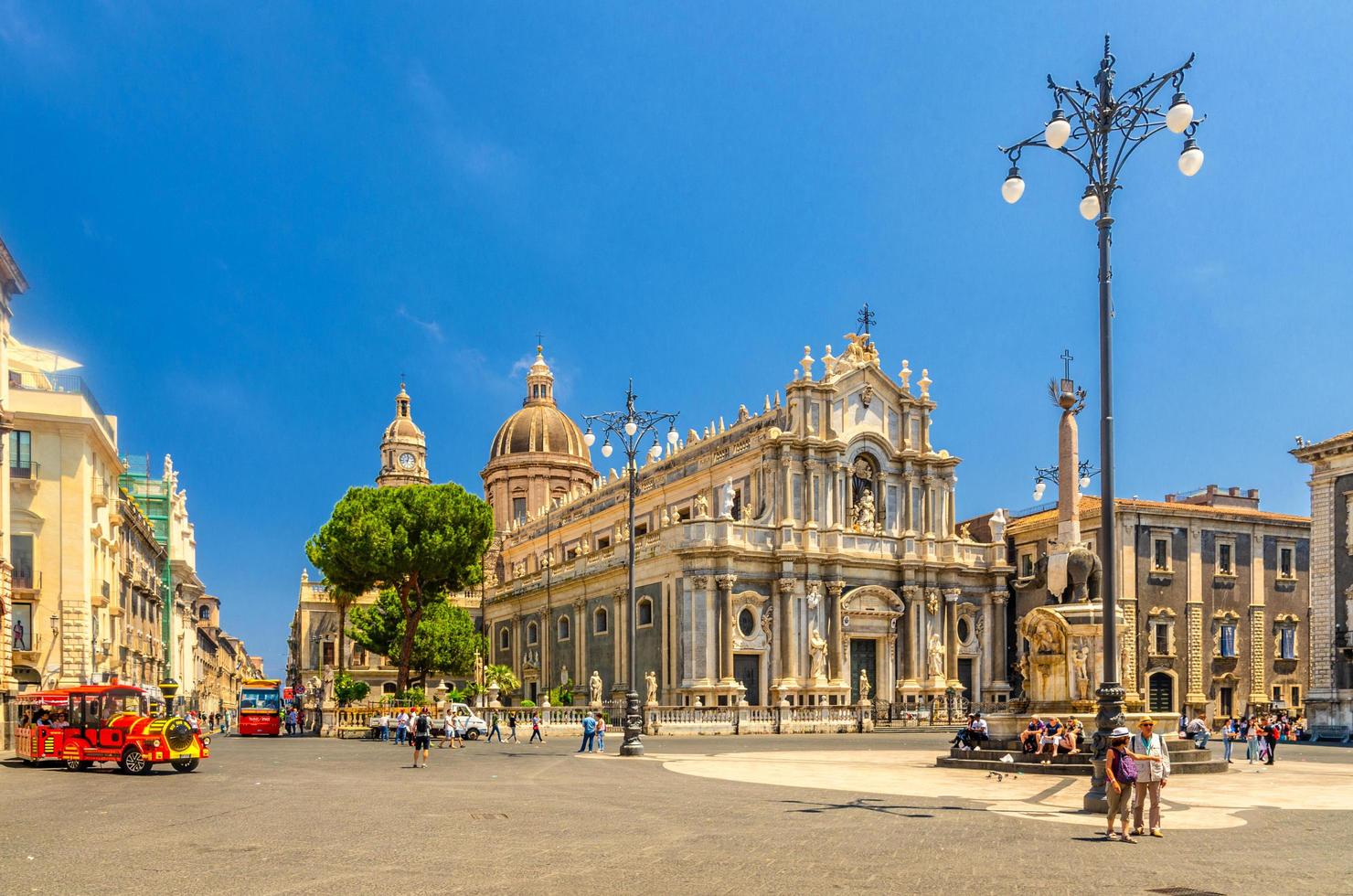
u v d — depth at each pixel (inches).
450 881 567.8
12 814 901.2
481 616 4335.6
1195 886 561.0
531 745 2112.5
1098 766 868.0
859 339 3221.0
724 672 2805.1
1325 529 2524.6
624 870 599.5
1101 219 923.4
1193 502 3302.2
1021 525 3408.0
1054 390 1469.0
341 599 3107.8
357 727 2706.7
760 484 2999.5
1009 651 3363.7
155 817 863.7
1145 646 2933.1
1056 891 545.0
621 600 3179.1
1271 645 3117.6
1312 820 824.3
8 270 1886.1
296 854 660.7
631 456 1801.2
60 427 2176.4
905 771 1333.7
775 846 689.6
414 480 5147.6
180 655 4067.4
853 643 3041.3
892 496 3196.4
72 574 2155.5
